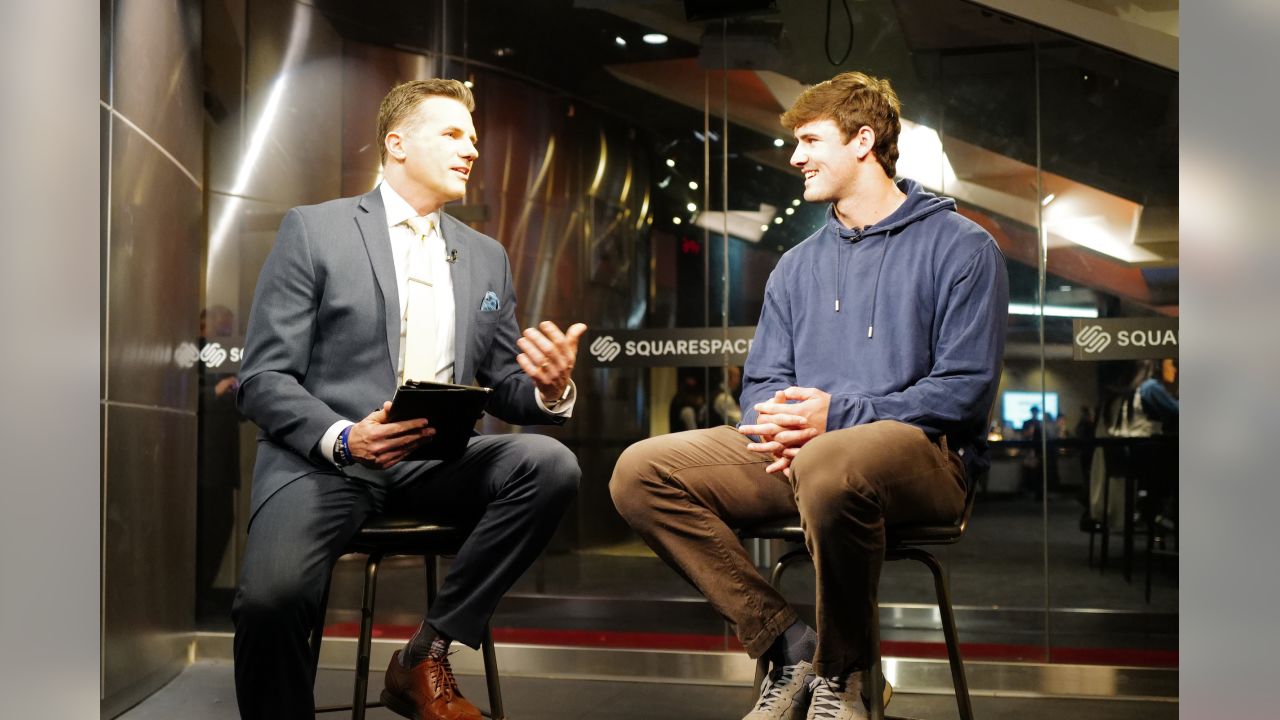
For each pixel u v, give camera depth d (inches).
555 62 164.2
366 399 84.7
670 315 160.7
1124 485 150.0
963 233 84.8
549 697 129.6
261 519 78.5
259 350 83.9
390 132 90.2
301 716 77.4
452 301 89.8
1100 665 136.5
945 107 155.6
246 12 165.2
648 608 157.8
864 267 88.3
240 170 165.5
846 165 89.4
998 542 152.5
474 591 83.8
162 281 140.2
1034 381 152.9
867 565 73.8
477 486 84.9
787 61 159.6
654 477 82.0
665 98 162.1
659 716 118.4
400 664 85.9
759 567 156.1
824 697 76.5
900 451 74.5
